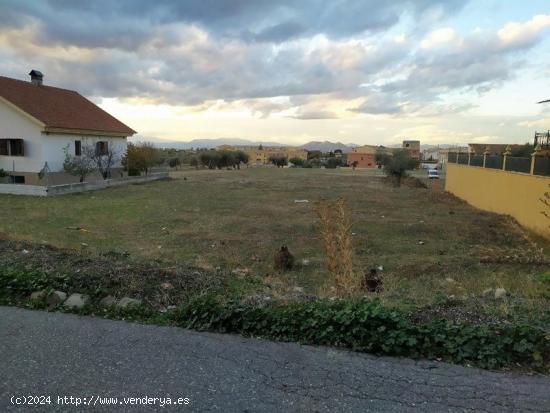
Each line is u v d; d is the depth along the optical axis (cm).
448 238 1170
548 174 1295
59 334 324
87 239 1046
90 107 2922
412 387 254
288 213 1591
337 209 627
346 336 314
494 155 1842
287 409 230
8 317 358
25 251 571
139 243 1026
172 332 333
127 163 2875
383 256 936
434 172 4556
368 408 231
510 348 295
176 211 1583
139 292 418
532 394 247
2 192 1927
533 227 1359
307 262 861
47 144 2227
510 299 418
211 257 893
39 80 2708
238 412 226
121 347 303
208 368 274
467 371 275
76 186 2083
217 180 3170
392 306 365
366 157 9906
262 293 447
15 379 257
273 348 306
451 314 354
